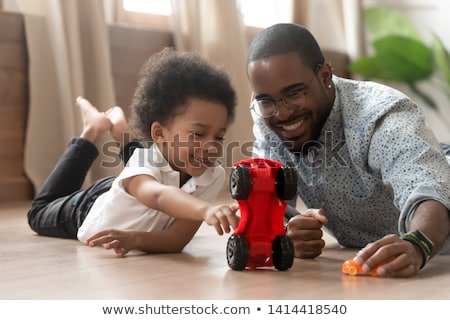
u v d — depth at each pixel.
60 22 3.40
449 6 5.86
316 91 1.63
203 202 1.54
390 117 1.59
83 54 3.62
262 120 1.86
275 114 1.62
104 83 3.59
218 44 4.32
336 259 1.67
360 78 6.01
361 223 1.85
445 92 5.69
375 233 1.87
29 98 3.51
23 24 3.48
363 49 6.05
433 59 5.53
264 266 1.49
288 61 1.57
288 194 1.41
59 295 1.21
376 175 1.68
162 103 1.74
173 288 1.27
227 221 1.45
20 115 3.52
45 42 3.46
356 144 1.64
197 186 1.79
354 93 1.71
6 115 3.46
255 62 1.60
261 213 1.44
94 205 1.93
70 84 3.43
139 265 1.54
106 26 3.67
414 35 5.69
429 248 1.35
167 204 1.59
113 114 2.38
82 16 3.61
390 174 1.53
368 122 1.61
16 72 3.48
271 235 1.45
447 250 1.53
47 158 3.50
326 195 1.81
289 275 1.41
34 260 1.63
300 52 1.59
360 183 1.75
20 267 1.52
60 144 3.49
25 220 2.65
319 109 1.66
